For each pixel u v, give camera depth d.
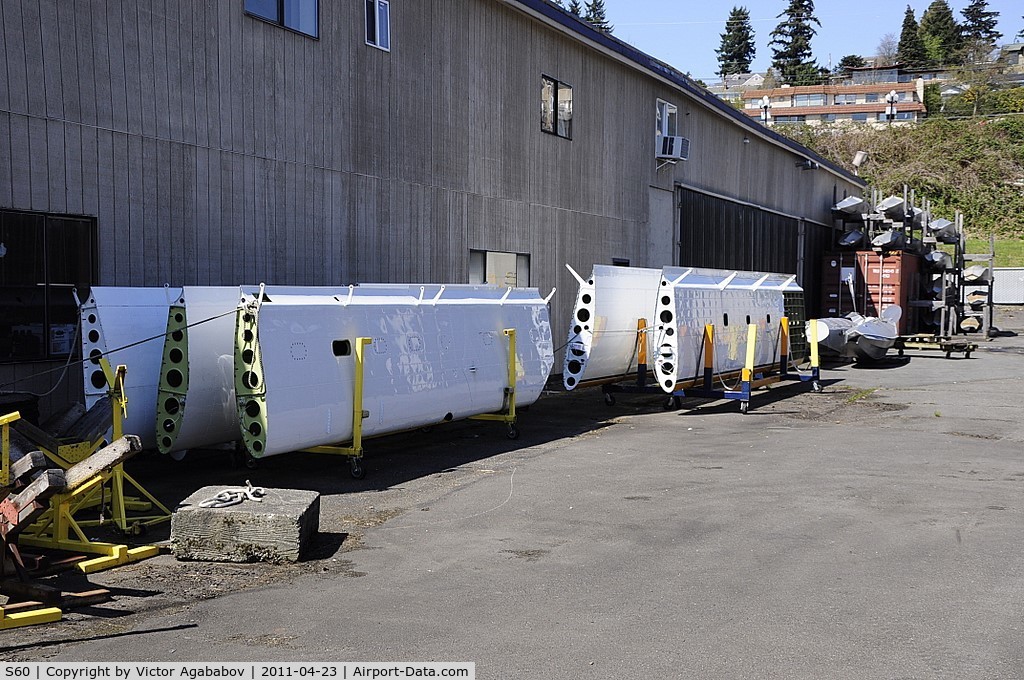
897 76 103.94
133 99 10.46
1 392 8.45
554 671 4.48
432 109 15.45
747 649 4.76
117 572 6.21
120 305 8.98
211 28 11.39
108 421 7.38
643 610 5.38
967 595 5.64
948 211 62.62
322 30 13.11
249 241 12.01
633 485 9.02
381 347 9.79
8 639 4.92
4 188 9.19
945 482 9.19
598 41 19.91
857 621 5.18
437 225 15.65
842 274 30.09
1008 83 87.81
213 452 10.84
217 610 5.41
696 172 25.72
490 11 16.88
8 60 9.18
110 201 10.25
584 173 20.19
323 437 9.02
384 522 7.56
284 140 12.52
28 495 5.46
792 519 7.62
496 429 12.91
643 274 14.87
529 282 18.41
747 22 126.00
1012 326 38.72
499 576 6.07
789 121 92.19
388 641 4.89
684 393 14.77
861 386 18.88
